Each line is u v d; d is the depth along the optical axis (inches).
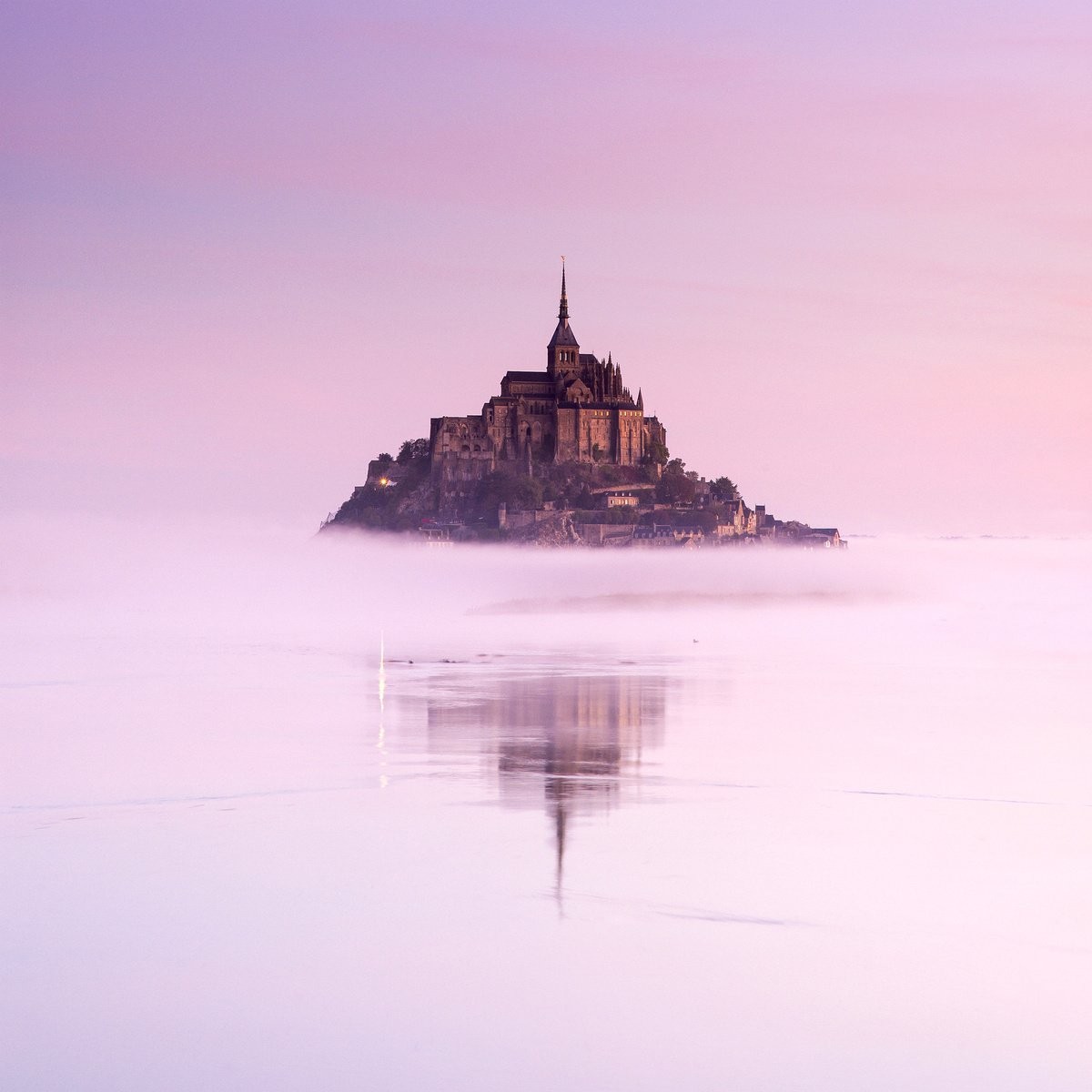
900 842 3371.1
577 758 4694.9
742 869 3115.2
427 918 2787.9
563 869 3137.3
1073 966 2502.5
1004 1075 2092.8
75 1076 2103.8
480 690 7283.5
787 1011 2309.3
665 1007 2330.2
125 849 3353.8
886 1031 2234.3
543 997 2378.2
